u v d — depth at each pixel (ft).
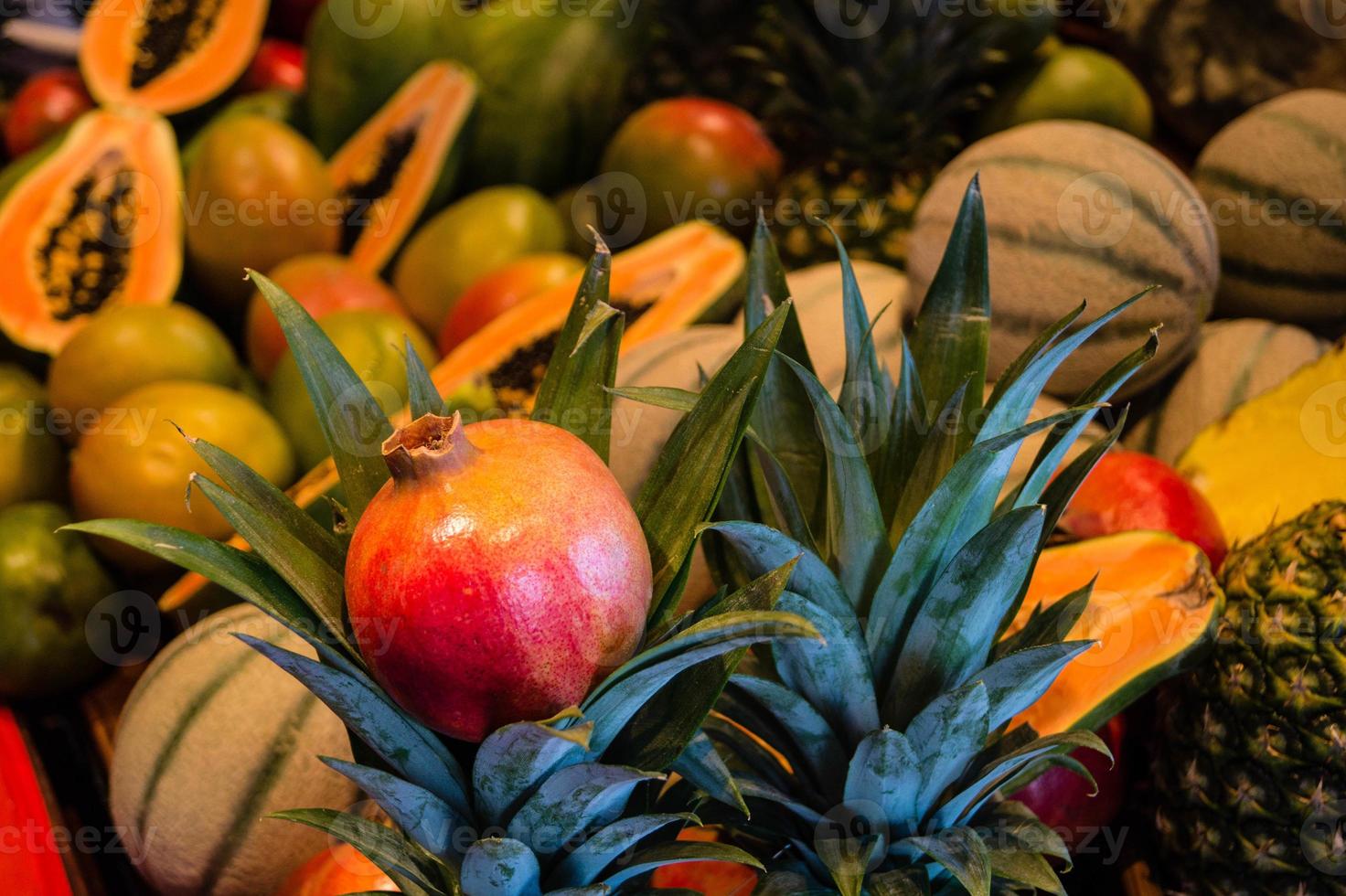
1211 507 4.83
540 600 2.79
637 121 5.51
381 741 3.16
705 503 3.24
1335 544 4.50
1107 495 4.80
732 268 5.29
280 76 5.87
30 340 5.34
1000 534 3.43
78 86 5.77
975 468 3.38
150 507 4.99
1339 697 4.43
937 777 3.84
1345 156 5.05
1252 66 5.46
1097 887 4.68
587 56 5.57
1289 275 5.14
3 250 5.40
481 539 2.76
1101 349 4.94
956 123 5.56
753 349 3.25
